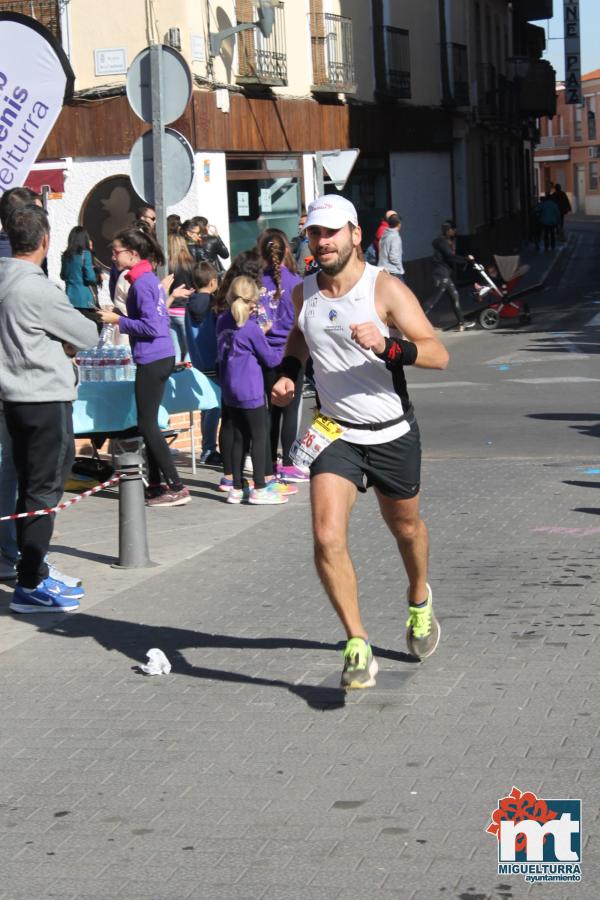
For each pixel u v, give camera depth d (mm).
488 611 8328
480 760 5938
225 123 25109
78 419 12375
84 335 8711
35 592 8789
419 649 7273
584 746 6031
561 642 7602
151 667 7406
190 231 17844
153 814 5590
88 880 5020
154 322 11617
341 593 6664
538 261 53031
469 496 12211
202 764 6102
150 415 11875
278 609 8664
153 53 13148
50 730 6660
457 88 41406
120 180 24281
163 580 9578
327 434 6586
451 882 4840
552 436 15633
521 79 54562
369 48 34750
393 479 6695
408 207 38250
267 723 6570
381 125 35312
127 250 11602
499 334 28953
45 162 24547
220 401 13828
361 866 5000
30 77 11125
